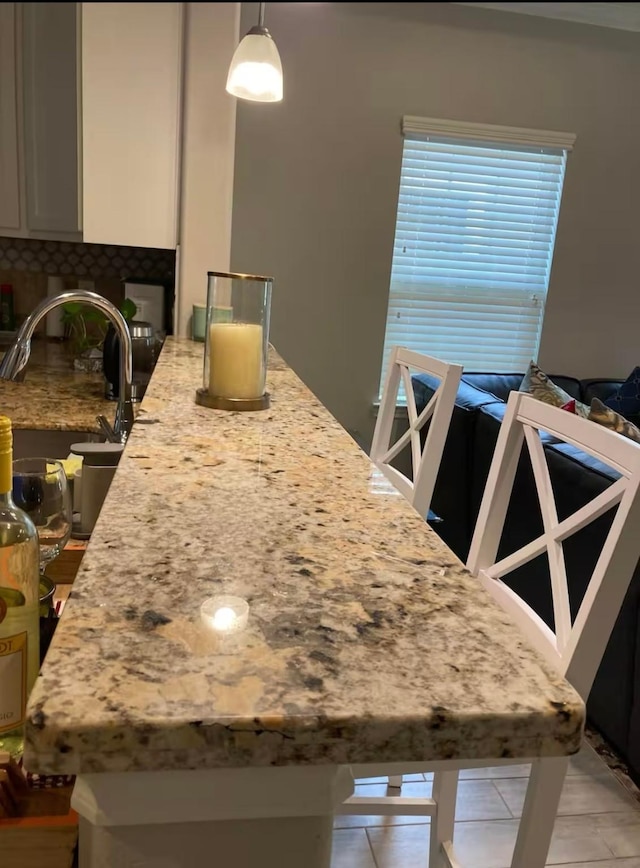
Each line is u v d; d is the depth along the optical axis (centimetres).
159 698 45
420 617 59
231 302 138
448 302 390
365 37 352
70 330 307
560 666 99
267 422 129
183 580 63
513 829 170
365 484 96
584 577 192
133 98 145
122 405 138
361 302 381
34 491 92
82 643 51
